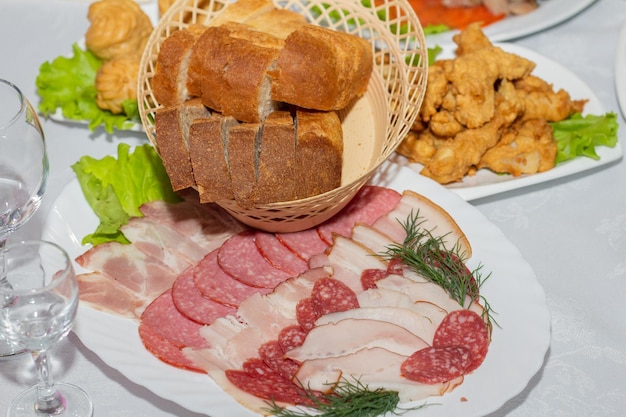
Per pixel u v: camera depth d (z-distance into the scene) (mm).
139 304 900
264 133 882
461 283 891
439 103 1029
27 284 840
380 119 979
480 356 853
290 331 874
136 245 943
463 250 933
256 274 923
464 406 825
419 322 866
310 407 826
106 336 873
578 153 1028
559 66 1111
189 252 942
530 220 1006
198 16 1091
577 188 1031
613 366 898
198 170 893
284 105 953
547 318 883
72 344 901
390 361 843
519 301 898
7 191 867
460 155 1012
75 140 1074
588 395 881
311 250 943
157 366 855
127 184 984
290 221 921
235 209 910
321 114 927
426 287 891
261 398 829
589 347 911
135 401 872
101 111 1081
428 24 1171
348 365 841
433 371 839
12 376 882
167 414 867
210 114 945
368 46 965
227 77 906
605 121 1041
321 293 891
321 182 910
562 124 1057
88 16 1140
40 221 998
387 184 994
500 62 1056
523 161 1022
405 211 957
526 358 856
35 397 862
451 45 1134
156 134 912
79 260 927
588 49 1162
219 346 870
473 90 1022
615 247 981
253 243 946
